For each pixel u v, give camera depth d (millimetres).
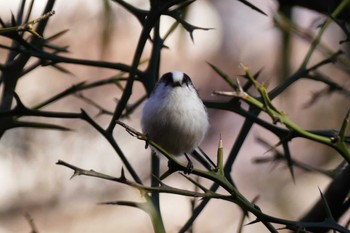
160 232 4625
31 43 6145
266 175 12805
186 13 7406
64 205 12461
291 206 12570
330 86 6727
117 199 12773
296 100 12383
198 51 12812
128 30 12133
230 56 13023
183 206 12867
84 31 12156
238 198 4332
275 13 7227
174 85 6969
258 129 12836
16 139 11609
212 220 12875
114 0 6293
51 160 11945
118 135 12461
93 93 12570
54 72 12375
